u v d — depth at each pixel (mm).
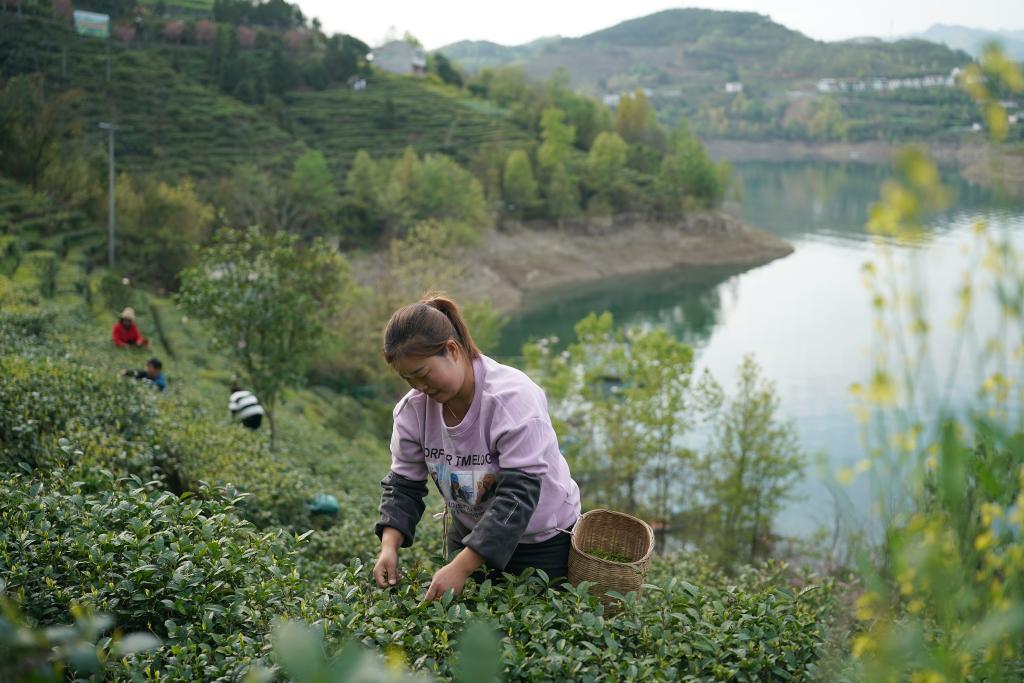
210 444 9016
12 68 74812
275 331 12570
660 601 3285
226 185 59938
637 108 127750
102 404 7375
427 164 74812
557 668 2506
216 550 3283
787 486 22672
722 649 2912
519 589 2900
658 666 2730
